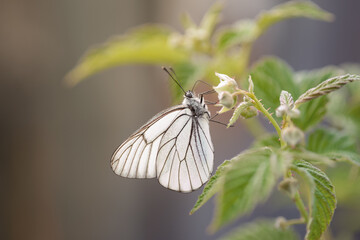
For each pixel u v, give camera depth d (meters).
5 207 0.57
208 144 0.44
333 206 0.39
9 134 0.56
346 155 0.42
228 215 0.33
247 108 0.40
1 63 0.55
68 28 0.56
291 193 0.39
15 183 0.57
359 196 0.47
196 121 0.44
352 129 0.46
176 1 0.57
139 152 0.44
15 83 0.56
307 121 0.43
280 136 0.39
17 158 0.57
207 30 0.47
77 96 0.57
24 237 0.57
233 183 0.34
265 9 0.57
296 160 0.39
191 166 0.44
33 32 0.56
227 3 0.57
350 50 0.57
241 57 0.47
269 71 0.43
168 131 0.44
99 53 0.47
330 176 0.47
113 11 0.57
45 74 0.57
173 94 0.45
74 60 0.57
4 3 0.55
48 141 0.57
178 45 0.47
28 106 0.57
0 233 0.57
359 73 0.47
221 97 0.39
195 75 0.46
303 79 0.43
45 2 0.56
